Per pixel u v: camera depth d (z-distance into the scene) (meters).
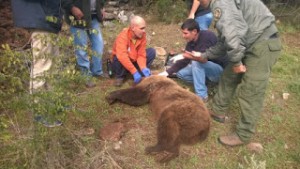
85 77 3.51
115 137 4.02
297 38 6.84
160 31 6.77
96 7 4.67
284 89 5.25
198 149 4.01
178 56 5.15
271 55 3.63
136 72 4.85
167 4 7.13
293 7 7.73
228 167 3.82
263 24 3.56
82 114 3.83
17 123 3.28
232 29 3.34
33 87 3.32
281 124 4.53
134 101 4.59
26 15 3.64
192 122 3.90
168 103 4.17
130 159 3.79
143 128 4.27
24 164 3.07
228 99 4.31
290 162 3.93
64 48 3.52
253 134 4.26
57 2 3.75
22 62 3.28
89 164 3.52
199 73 4.65
